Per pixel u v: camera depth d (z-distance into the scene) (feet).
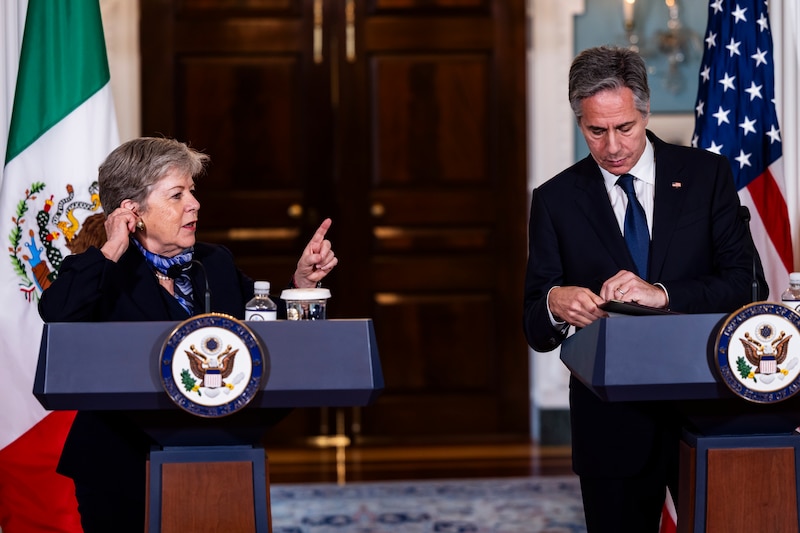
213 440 13.30
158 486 13.15
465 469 34.91
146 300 15.53
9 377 20.34
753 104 21.77
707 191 16.60
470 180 40.04
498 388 40.34
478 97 39.88
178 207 15.64
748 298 15.79
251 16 39.27
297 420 39.88
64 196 20.99
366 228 39.91
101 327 12.65
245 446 13.37
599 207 16.70
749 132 21.74
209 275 16.63
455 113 39.88
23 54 21.06
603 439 16.33
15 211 20.61
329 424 39.96
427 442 39.88
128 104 38.11
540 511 28.84
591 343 13.07
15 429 20.36
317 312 15.02
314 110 39.60
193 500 13.19
